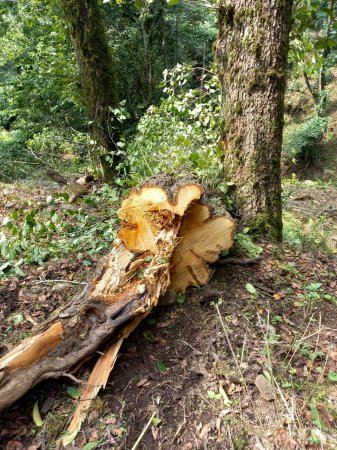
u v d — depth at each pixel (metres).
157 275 2.33
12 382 1.87
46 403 1.99
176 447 1.81
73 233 3.49
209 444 1.83
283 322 2.61
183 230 2.72
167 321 2.51
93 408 1.93
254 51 3.16
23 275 2.98
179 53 10.73
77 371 2.11
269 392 2.03
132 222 2.58
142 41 9.20
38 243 3.34
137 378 2.12
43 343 2.04
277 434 1.86
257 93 3.26
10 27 9.20
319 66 4.12
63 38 7.13
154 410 1.96
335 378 2.20
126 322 2.13
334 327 2.64
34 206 4.13
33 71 8.55
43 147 7.52
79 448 1.77
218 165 3.61
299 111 12.46
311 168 10.62
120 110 5.17
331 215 5.51
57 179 5.20
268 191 3.46
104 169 5.30
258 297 2.79
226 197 3.45
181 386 2.08
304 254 3.65
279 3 3.06
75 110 8.59
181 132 4.26
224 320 2.50
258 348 2.32
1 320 2.56
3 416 1.92
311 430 1.90
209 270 2.85
